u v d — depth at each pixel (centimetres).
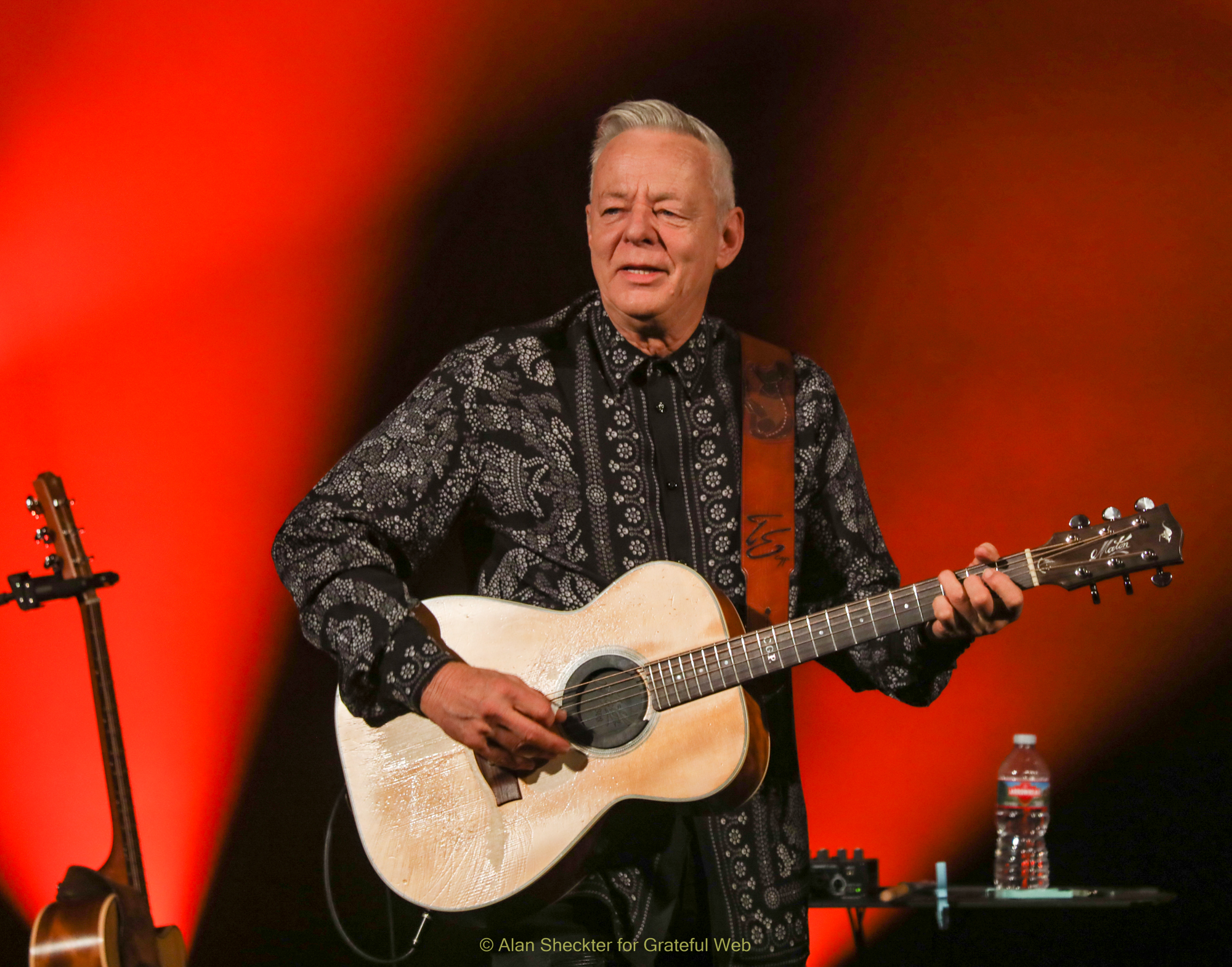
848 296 983
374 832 432
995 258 962
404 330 1016
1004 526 945
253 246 1005
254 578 990
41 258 984
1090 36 937
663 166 456
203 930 931
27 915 926
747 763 422
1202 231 926
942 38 961
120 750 461
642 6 952
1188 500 916
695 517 462
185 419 1001
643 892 430
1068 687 914
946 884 745
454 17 945
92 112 955
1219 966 849
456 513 464
